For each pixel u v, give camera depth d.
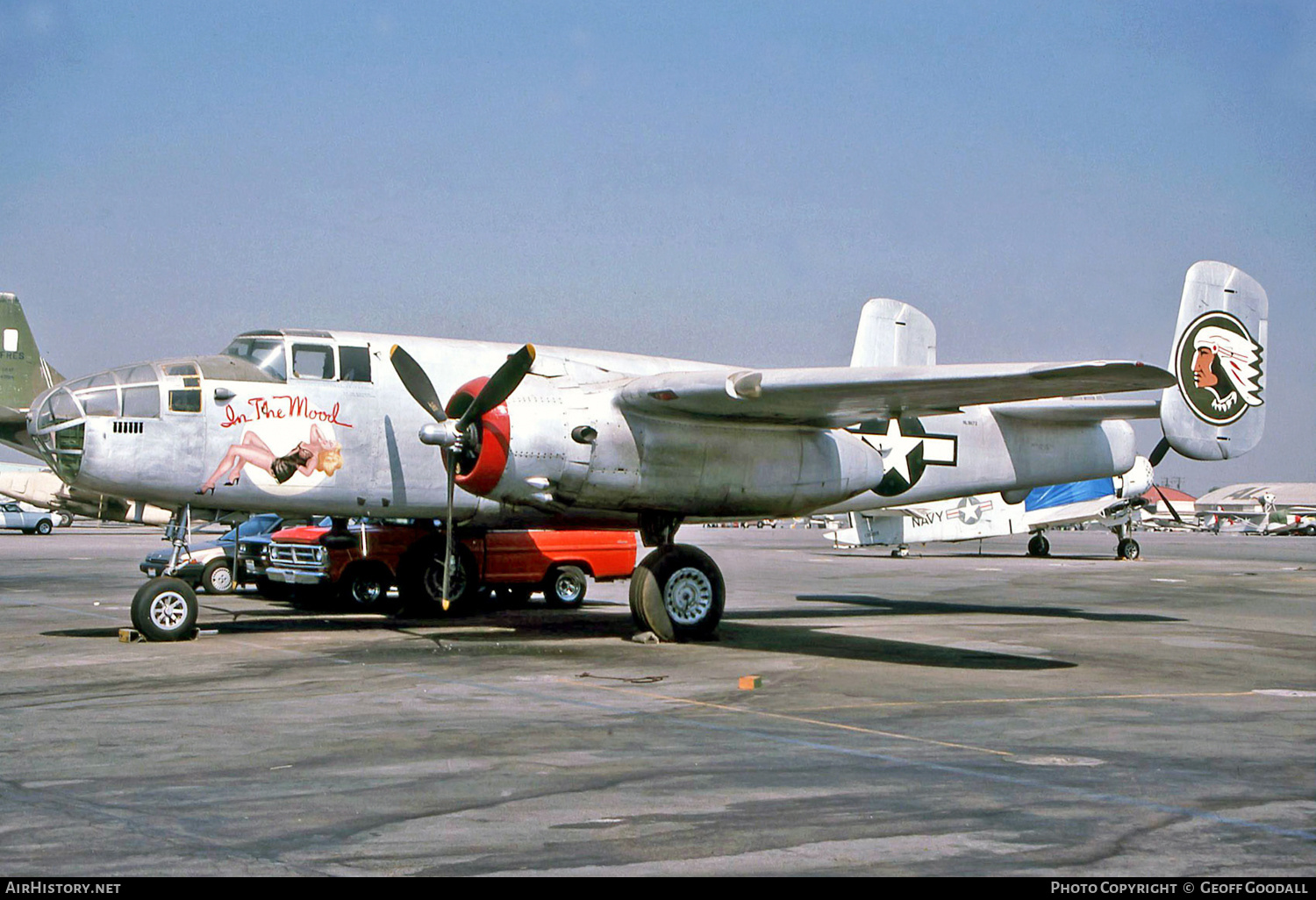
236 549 17.16
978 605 20.55
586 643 14.28
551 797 6.62
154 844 5.66
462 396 13.88
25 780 6.96
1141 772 7.45
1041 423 18.66
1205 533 86.81
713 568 14.80
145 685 10.66
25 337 38.69
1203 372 17.84
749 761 7.61
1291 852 5.73
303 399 14.79
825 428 15.27
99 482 13.70
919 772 7.37
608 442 13.86
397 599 20.34
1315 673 12.37
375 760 7.57
